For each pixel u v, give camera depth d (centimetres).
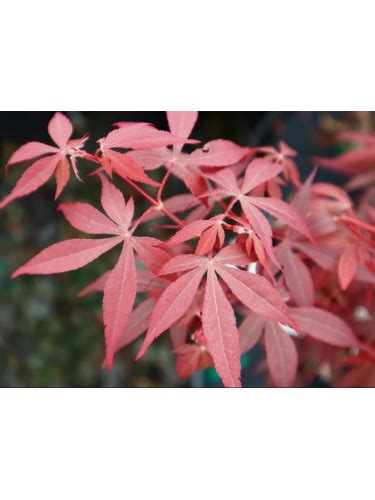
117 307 15
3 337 61
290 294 20
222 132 56
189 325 20
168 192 55
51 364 61
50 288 64
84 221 17
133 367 61
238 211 23
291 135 48
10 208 64
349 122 47
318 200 23
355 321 24
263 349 26
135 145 16
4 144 53
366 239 20
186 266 16
